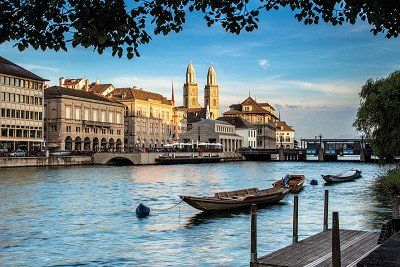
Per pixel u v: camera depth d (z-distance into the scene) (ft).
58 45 27.68
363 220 104.06
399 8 31.71
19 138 336.70
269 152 494.18
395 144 143.64
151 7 29.17
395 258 29.68
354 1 31.94
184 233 90.07
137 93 513.86
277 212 117.19
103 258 70.85
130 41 28.81
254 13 31.58
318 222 101.55
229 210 116.57
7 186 180.34
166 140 554.46
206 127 504.43
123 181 212.43
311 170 319.27
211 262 68.49
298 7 33.14
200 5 30.53
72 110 400.67
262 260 53.42
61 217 107.86
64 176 235.40
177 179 230.27
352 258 54.95
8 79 328.08
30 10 26.94
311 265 51.47
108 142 444.55
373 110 146.82
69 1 27.43
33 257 71.15
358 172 251.19
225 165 390.01
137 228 94.84
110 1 27.55
